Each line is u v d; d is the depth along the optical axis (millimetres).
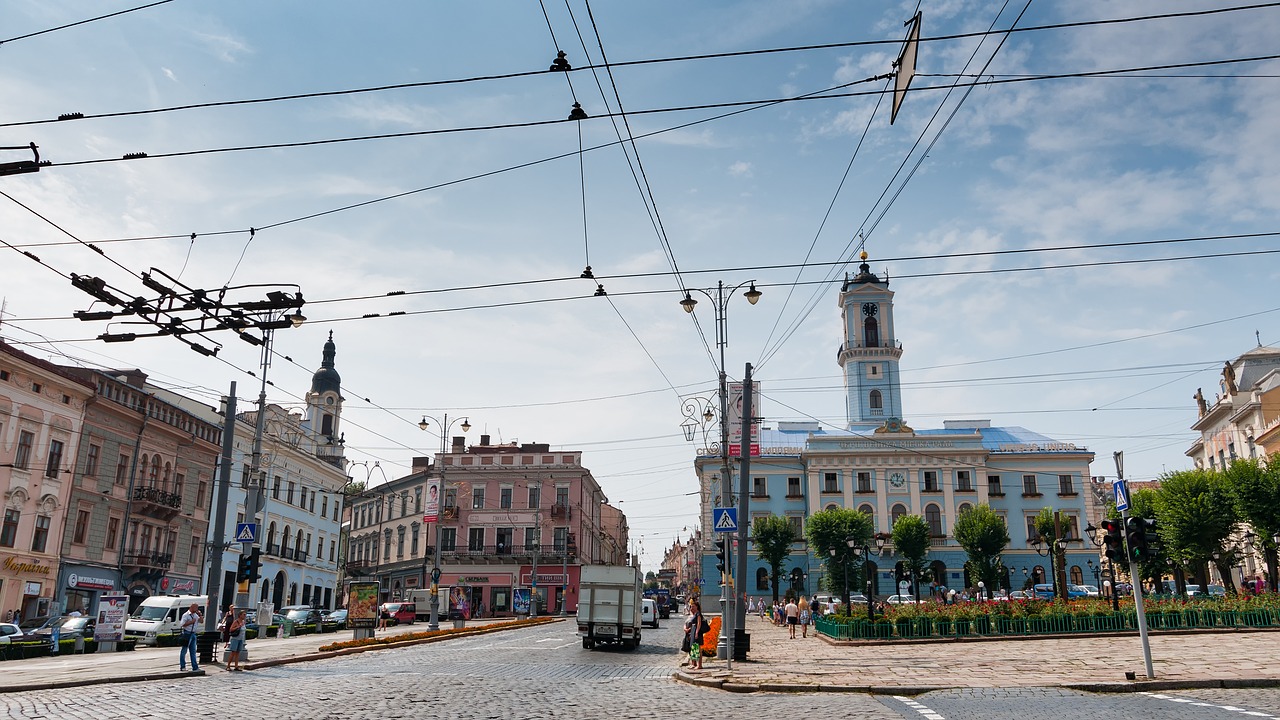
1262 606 30047
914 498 81562
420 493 84438
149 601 41125
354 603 37156
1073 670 20766
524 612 70375
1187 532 46375
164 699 17047
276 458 66000
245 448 61656
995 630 31781
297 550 69562
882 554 75750
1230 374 64500
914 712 14984
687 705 16328
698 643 23453
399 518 87812
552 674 22625
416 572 82312
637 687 19812
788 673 21938
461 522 80438
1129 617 31078
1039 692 17344
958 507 81000
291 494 68812
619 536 132000
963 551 79688
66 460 45125
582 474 80812
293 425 68875
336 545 78438
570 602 77750
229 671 24125
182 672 22703
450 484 81500
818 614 49312
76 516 45844
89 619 39031
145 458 51219
